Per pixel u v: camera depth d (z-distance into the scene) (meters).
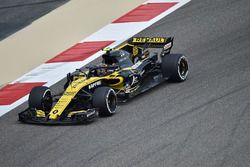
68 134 42.09
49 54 62.44
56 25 69.50
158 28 64.81
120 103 47.31
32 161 38.53
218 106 44.34
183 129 40.91
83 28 67.75
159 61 55.53
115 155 37.94
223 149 37.28
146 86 48.50
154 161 36.56
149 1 73.12
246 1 69.62
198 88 48.53
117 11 71.00
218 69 52.44
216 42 59.44
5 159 39.41
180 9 69.38
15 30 70.12
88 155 38.38
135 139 40.09
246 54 55.25
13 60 62.16
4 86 55.72
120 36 64.19
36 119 44.50
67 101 43.78
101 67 47.50
